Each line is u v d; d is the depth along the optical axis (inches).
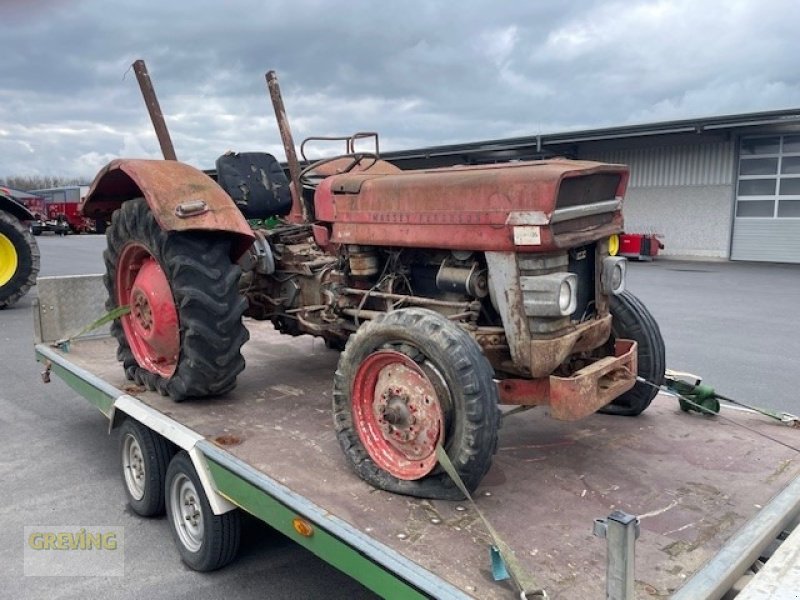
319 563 120.7
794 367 241.6
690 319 335.9
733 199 673.6
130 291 148.8
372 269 126.6
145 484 129.3
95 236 1111.6
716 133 650.2
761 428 123.2
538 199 97.1
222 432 115.6
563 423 125.9
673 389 133.3
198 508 115.8
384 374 98.7
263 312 160.9
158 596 110.1
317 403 132.8
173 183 128.6
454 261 111.8
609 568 64.1
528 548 79.9
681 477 101.4
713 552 79.6
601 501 93.3
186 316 126.2
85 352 180.1
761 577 67.2
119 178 148.4
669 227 721.0
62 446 174.1
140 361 143.1
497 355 109.4
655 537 83.2
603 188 111.6
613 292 113.3
